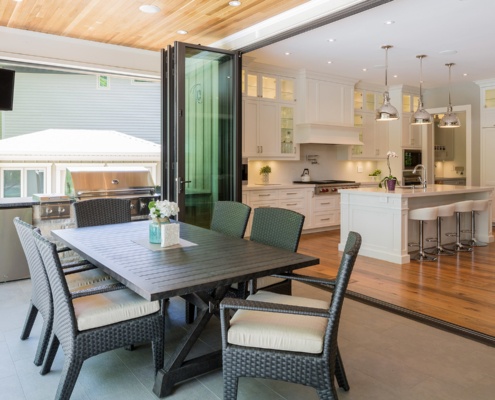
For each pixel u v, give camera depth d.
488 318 3.17
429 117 6.16
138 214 4.86
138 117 7.78
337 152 7.96
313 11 3.86
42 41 4.71
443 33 4.82
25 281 4.09
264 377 1.83
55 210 4.31
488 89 7.59
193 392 2.15
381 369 2.38
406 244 5.00
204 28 4.60
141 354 2.58
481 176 7.77
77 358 1.95
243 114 6.26
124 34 4.78
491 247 5.88
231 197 5.09
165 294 1.75
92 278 2.67
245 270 2.06
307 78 6.86
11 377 2.28
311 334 1.81
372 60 6.12
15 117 6.93
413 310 3.33
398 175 8.28
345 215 5.64
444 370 2.37
